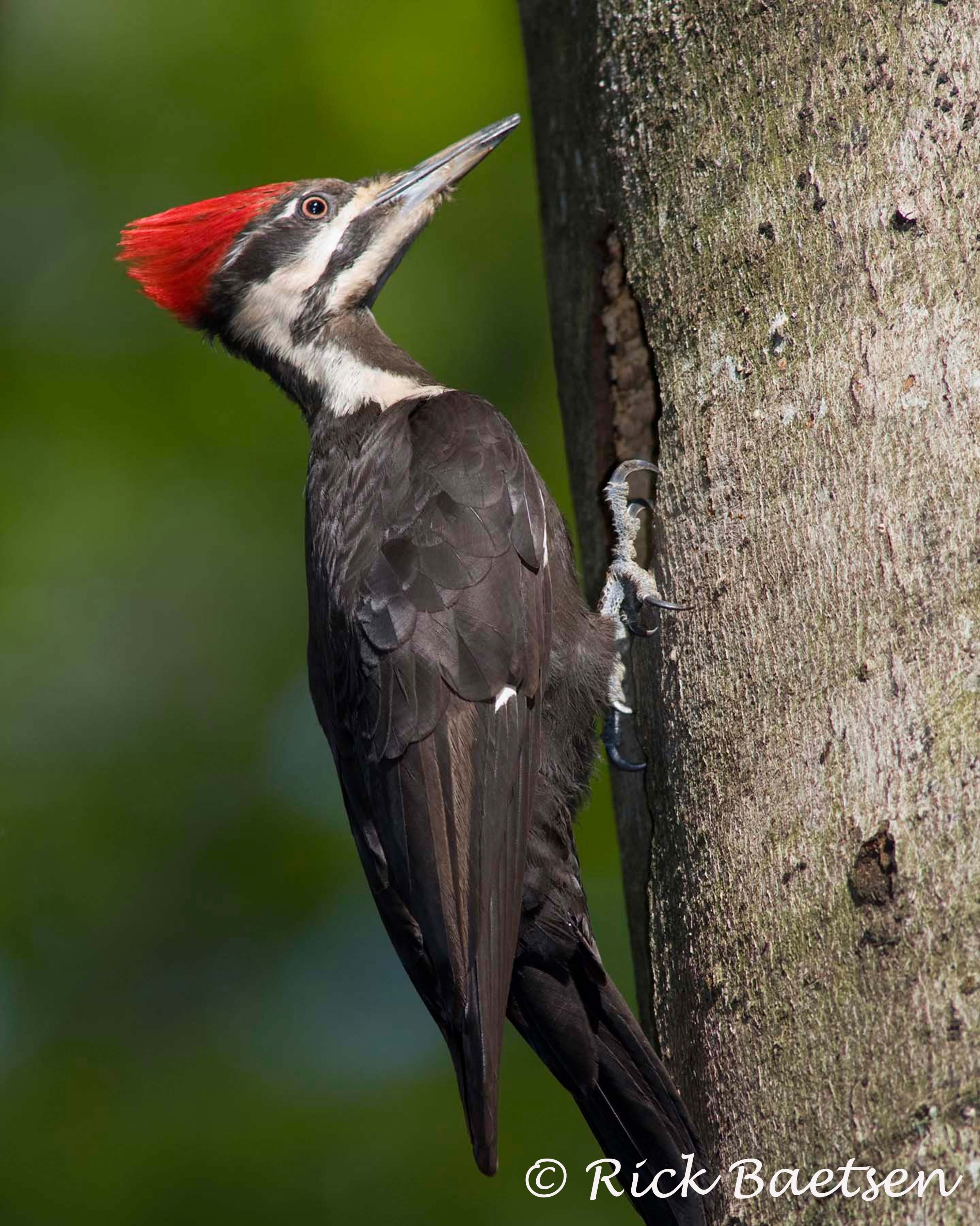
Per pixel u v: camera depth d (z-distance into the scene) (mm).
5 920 12516
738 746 6457
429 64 13281
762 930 6078
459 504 8367
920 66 6727
